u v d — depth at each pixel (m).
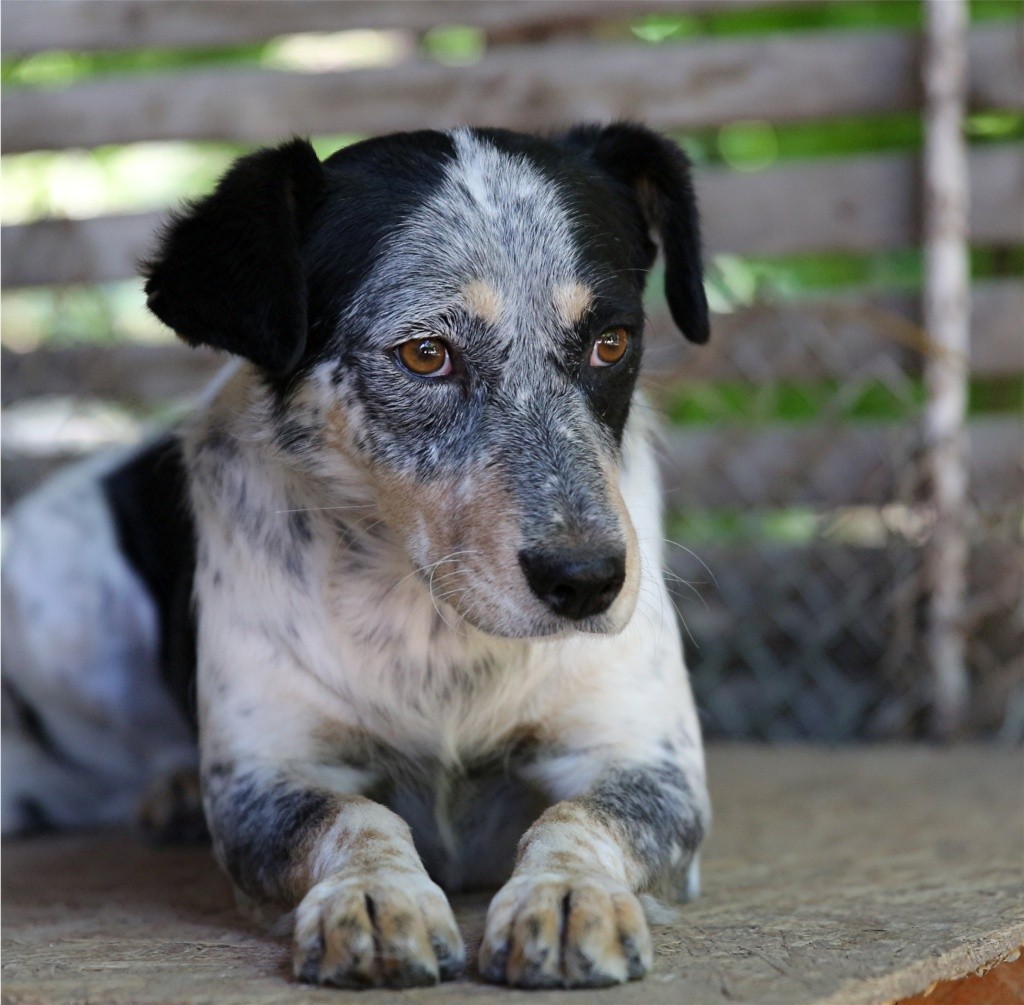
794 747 7.71
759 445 8.03
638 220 4.97
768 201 7.86
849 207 7.81
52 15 8.05
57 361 8.45
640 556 3.98
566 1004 3.09
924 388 7.85
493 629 3.79
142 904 4.67
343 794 4.09
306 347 4.33
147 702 6.25
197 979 3.42
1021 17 7.94
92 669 6.24
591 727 4.44
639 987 3.21
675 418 8.40
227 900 4.66
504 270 4.17
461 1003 3.11
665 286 5.05
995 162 7.71
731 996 3.13
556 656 4.36
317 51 9.00
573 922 3.24
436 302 4.13
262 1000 3.16
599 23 8.24
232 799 4.31
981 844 5.18
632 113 7.85
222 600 4.57
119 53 8.66
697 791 4.38
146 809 5.87
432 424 4.13
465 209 4.29
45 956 3.80
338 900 3.33
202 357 8.33
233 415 4.66
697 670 8.11
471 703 4.43
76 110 8.19
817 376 7.99
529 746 4.54
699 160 8.45
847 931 3.76
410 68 7.98
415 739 4.48
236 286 4.14
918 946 3.56
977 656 7.82
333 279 4.29
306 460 4.38
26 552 6.35
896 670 7.80
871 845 5.24
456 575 3.89
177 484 5.56
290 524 4.45
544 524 3.74
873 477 7.89
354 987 3.25
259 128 8.09
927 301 7.63
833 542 8.02
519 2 7.81
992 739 7.75
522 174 4.42
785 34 7.88
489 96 7.92
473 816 4.69
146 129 8.16
